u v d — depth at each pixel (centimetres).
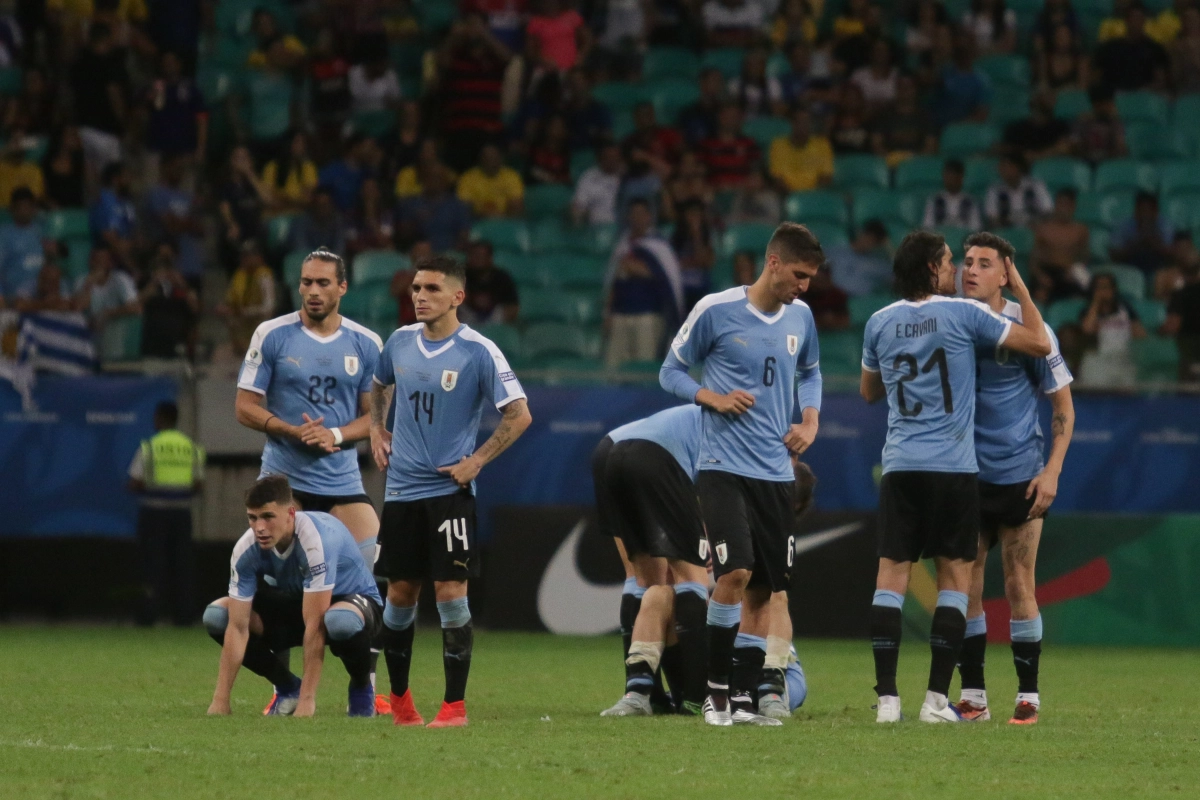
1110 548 4725
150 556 5034
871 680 3500
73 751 2048
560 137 6862
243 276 5697
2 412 5188
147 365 5253
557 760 2000
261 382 2873
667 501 2664
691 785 1808
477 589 5238
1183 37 7550
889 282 6125
